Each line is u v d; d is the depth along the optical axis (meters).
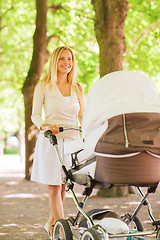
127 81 3.98
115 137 3.60
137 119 3.69
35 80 13.41
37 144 5.04
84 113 4.09
